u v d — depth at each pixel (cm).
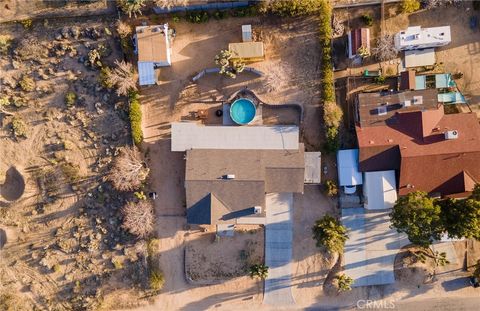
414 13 4662
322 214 4700
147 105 4750
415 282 4719
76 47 4728
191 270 4750
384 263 4694
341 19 4666
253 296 4759
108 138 4750
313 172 4547
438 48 4666
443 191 4462
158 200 4766
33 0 4703
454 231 4100
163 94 4741
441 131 4438
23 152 4816
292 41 4669
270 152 4509
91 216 4781
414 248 4709
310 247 4722
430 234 4172
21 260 4819
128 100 4659
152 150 4747
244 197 4478
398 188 4472
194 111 4719
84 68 4741
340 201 4659
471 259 4712
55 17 4712
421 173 4409
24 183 4797
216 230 4728
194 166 4478
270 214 4681
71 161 4794
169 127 4744
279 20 4662
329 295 4731
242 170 4456
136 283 4781
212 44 4709
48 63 4753
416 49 4616
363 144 4438
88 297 4762
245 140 4544
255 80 4691
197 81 4712
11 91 4775
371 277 4697
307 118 4672
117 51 4703
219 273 4747
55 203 4809
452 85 4584
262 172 4450
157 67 4712
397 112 4503
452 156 4369
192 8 4619
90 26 4688
